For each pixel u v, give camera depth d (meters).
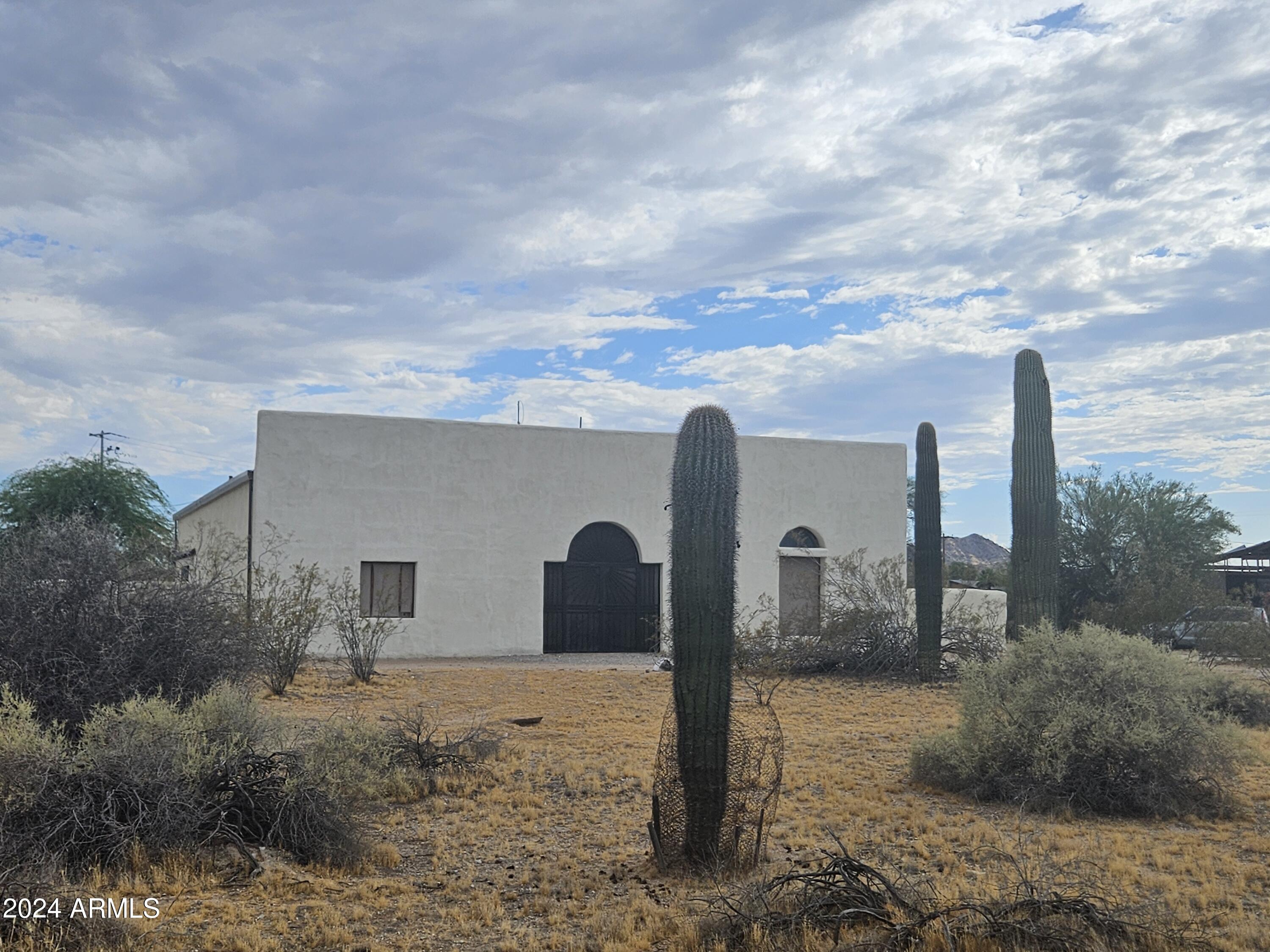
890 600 21.78
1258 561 41.50
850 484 27.36
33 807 6.76
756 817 8.07
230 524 24.67
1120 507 36.28
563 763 11.18
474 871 7.27
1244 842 8.15
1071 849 7.79
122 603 9.63
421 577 23.12
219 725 8.37
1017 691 10.27
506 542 23.91
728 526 7.27
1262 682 18.23
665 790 7.46
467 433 23.69
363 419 22.81
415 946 5.74
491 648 23.62
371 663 18.59
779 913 5.88
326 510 22.39
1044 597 17.47
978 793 9.69
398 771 9.73
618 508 24.98
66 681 9.01
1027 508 17.64
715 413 7.47
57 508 32.84
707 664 7.17
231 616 10.92
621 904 6.45
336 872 7.11
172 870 6.77
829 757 11.71
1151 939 5.50
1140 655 10.13
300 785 7.50
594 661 22.97
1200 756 9.30
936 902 5.87
